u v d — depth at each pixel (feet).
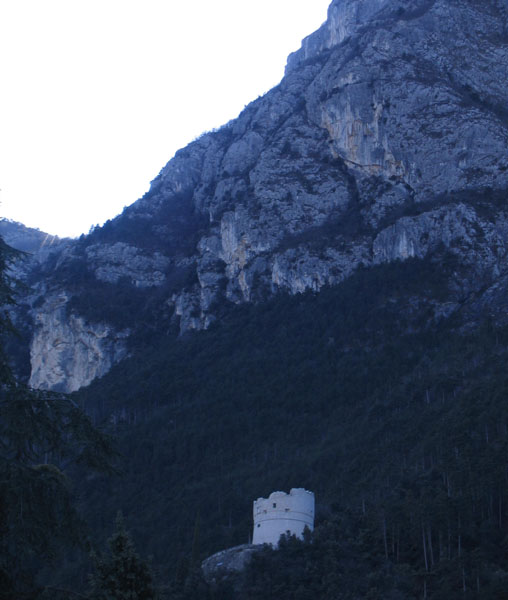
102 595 123.34
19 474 116.47
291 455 527.81
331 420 558.97
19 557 114.11
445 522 345.51
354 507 404.36
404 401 528.22
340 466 476.95
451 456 405.39
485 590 303.68
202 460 558.56
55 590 119.03
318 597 324.39
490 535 347.15
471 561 323.78
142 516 503.61
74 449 126.00
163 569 396.16
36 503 116.98
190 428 595.06
